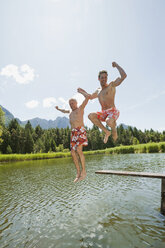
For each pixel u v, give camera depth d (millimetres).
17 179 13766
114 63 3650
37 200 8227
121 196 8188
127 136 85375
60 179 12906
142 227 5246
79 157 4184
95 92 4066
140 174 5879
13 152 62906
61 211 6742
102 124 3908
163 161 19406
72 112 4352
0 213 6805
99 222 5680
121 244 4422
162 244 4348
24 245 4566
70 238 4809
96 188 9812
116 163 20453
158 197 7891
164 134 97625
